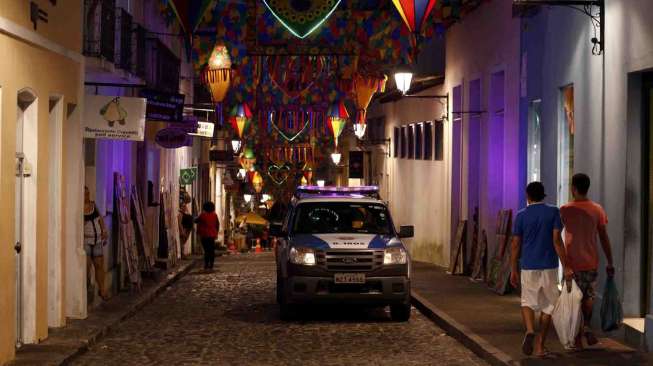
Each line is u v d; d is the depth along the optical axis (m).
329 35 22.56
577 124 14.92
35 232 12.83
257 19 22.34
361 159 44.81
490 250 21.92
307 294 15.91
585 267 11.70
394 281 15.96
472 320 14.94
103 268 17.36
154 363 11.99
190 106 28.30
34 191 12.81
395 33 22.05
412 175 32.94
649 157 12.55
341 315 17.16
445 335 14.48
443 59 30.80
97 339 13.77
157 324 15.87
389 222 17.25
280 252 16.92
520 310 16.25
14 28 11.55
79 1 15.43
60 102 14.24
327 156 64.69
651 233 12.46
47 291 13.88
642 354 11.35
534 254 11.37
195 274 27.33
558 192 16.16
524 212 11.48
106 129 15.77
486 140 22.45
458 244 24.20
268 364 11.94
